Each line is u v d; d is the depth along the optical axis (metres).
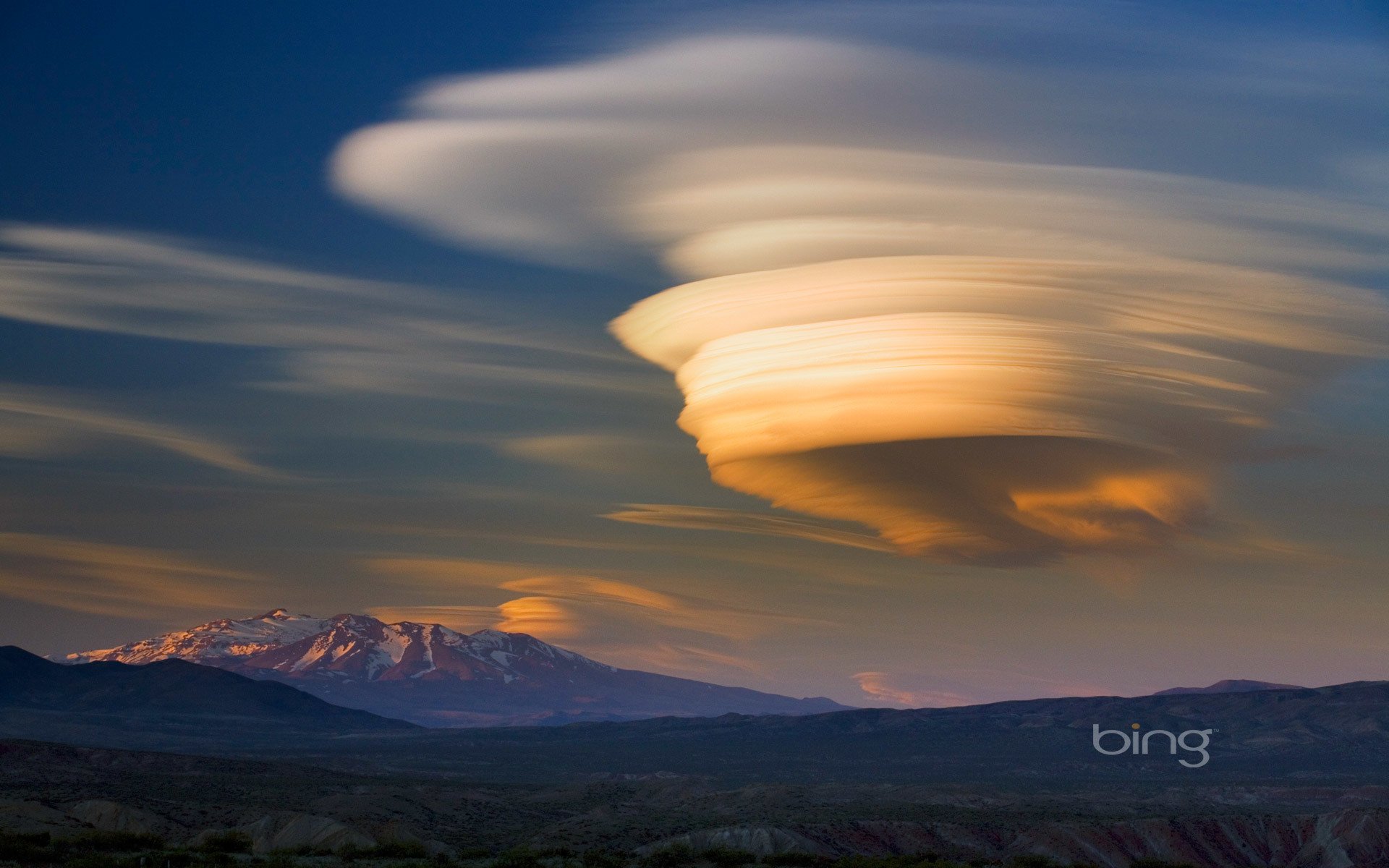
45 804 144.38
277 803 174.25
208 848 126.19
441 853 136.12
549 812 191.75
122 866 105.12
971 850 165.00
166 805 157.88
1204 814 192.75
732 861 140.75
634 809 196.38
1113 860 167.25
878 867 134.88
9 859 104.56
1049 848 166.50
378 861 126.06
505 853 132.88
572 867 128.62
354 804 165.12
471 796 199.25
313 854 132.62
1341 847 172.38
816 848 152.62
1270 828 180.38
